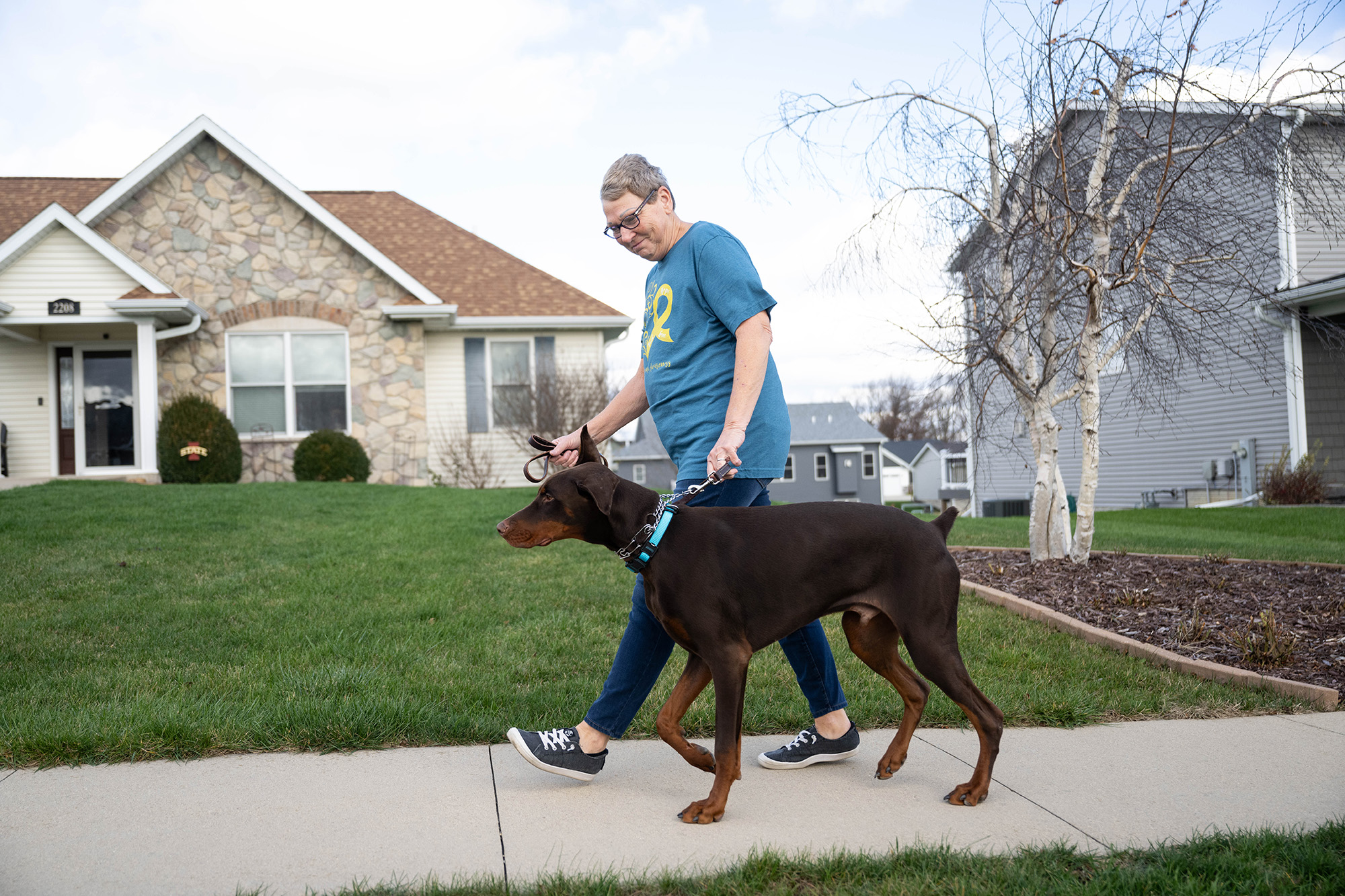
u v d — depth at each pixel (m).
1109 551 8.09
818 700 3.42
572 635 5.39
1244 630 5.19
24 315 13.66
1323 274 13.80
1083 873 2.46
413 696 4.08
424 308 15.27
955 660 2.99
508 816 2.91
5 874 2.46
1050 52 6.19
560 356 17.58
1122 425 17.81
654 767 3.43
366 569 7.41
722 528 2.98
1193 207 6.89
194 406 14.08
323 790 3.12
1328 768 3.31
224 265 15.09
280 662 4.74
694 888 2.37
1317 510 12.30
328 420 15.48
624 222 3.37
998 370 7.39
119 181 14.47
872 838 2.73
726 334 3.36
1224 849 2.56
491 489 13.85
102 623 5.62
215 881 2.42
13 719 3.71
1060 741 3.71
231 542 8.45
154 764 3.38
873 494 41.22
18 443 15.25
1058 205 6.93
